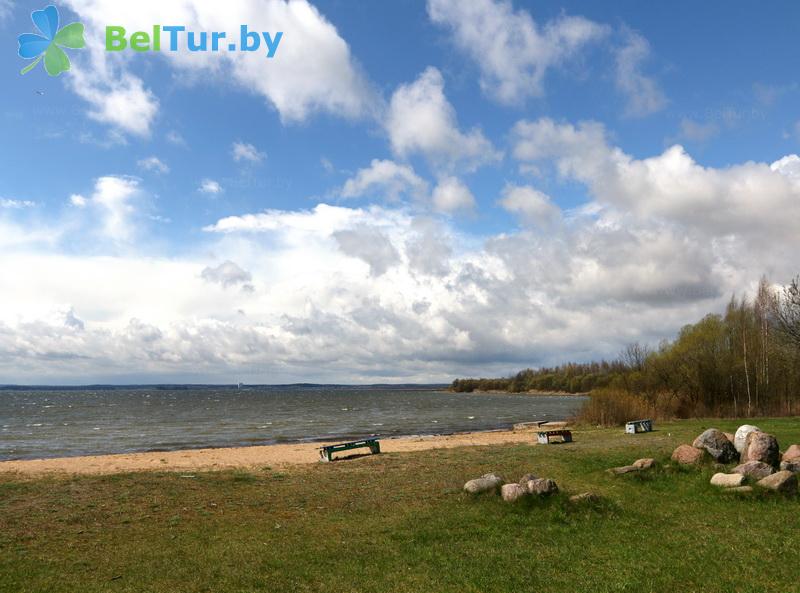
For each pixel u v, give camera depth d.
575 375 197.00
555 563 8.72
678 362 45.72
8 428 54.91
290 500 14.03
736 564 8.37
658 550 9.14
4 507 13.26
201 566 9.10
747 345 43.19
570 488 13.37
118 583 8.38
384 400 157.12
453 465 18.69
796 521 10.34
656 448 19.14
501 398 176.88
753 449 14.23
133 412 89.69
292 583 8.28
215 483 16.42
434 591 7.80
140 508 13.23
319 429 52.44
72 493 14.88
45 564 9.28
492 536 10.27
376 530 11.03
